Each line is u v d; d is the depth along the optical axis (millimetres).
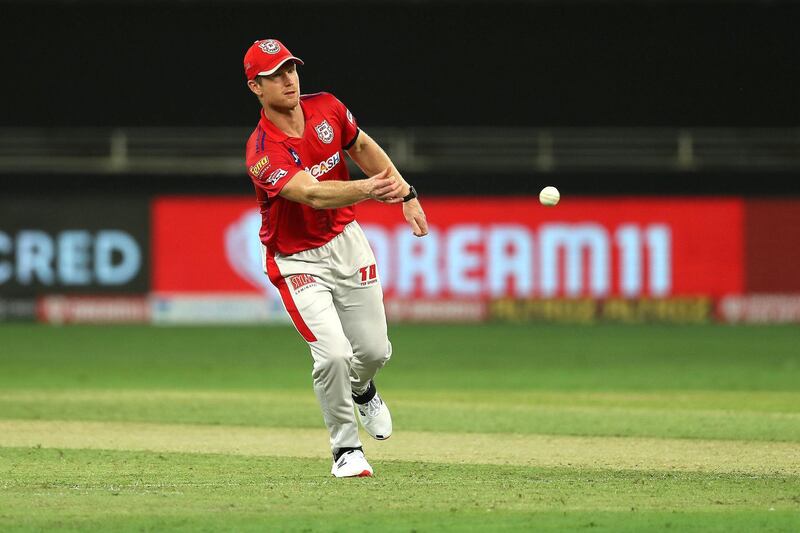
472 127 103688
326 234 26547
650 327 84562
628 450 32656
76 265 87688
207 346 72625
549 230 87438
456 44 103812
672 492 25281
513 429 37562
